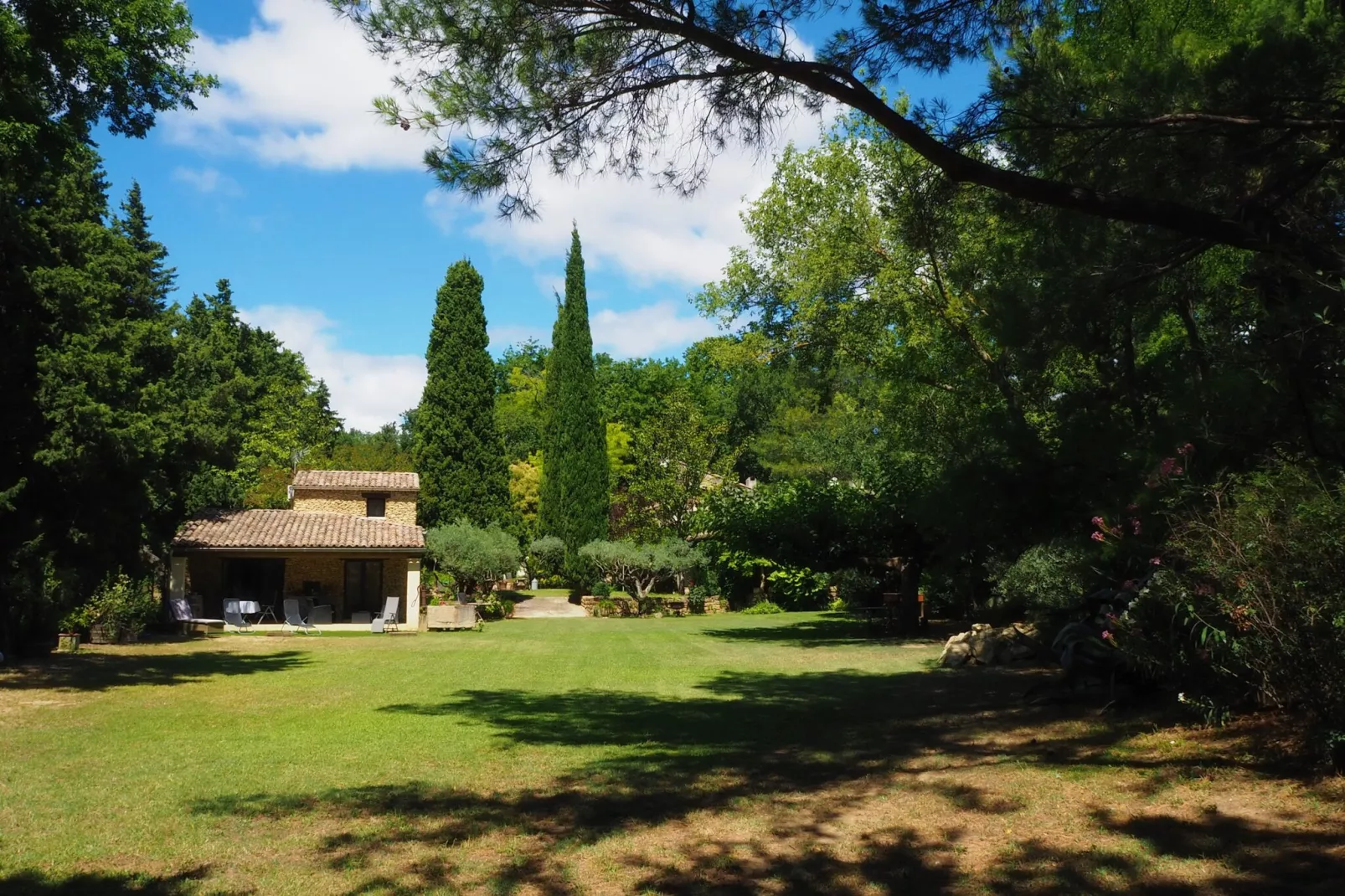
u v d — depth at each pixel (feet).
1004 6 24.26
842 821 19.95
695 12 23.15
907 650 65.67
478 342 139.54
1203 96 20.99
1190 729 25.18
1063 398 26.61
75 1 41.86
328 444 206.59
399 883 16.60
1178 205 21.21
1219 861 15.78
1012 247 27.63
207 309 158.10
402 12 22.15
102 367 54.95
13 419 54.34
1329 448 20.43
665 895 15.83
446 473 136.98
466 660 62.95
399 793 23.59
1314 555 19.10
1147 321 25.68
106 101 46.11
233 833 19.93
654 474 145.59
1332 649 19.19
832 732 31.65
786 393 179.32
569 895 15.92
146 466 57.52
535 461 187.32
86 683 49.85
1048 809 19.71
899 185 28.37
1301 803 18.19
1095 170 23.07
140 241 120.26
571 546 145.79
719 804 21.91
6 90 40.37
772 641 75.97
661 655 64.64
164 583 94.22
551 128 24.67
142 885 16.56
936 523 27.99
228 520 105.40
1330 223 22.74
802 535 80.74
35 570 61.46
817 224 75.97
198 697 44.32
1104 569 31.37
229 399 85.56
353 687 47.78
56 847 18.95
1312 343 19.94
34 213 56.75
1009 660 50.93
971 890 15.44
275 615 108.47
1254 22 28.04
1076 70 23.56
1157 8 34.12
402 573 114.11
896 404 69.31
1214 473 21.47
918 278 65.46
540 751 29.37
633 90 24.59
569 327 151.02
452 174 24.31
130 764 27.63
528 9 22.63
